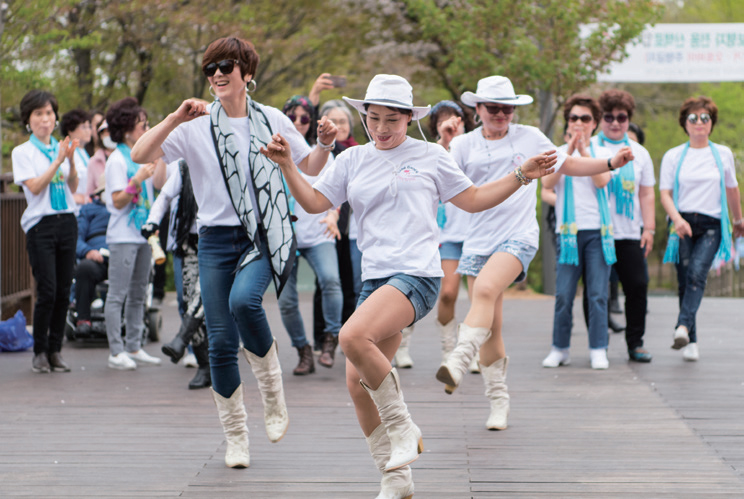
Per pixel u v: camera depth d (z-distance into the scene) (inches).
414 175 145.7
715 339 342.6
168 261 574.2
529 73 537.6
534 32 549.3
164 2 580.1
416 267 143.6
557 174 263.1
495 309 196.9
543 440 191.0
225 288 169.6
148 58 634.8
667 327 378.6
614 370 276.2
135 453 181.9
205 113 158.6
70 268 279.1
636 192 290.5
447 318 266.4
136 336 295.7
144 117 281.3
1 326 323.3
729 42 538.9
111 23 618.5
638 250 289.4
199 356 252.1
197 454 181.0
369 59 715.4
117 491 157.2
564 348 284.7
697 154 293.1
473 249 202.1
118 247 283.4
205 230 170.4
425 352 316.8
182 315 254.5
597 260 279.7
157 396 240.4
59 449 185.2
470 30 560.7
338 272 297.3
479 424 205.6
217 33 619.8
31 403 231.3
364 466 171.6
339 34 687.1
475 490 156.7
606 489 157.1
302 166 170.9
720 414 215.2
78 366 290.7
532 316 418.9
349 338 137.4
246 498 153.2
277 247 165.6
